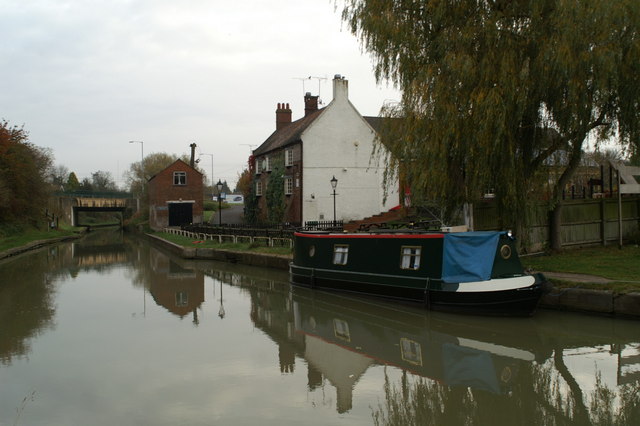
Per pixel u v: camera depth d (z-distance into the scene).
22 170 43.03
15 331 12.70
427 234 13.80
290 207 35.19
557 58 11.80
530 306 11.87
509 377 9.02
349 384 8.84
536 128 13.83
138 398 8.22
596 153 15.20
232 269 24.81
